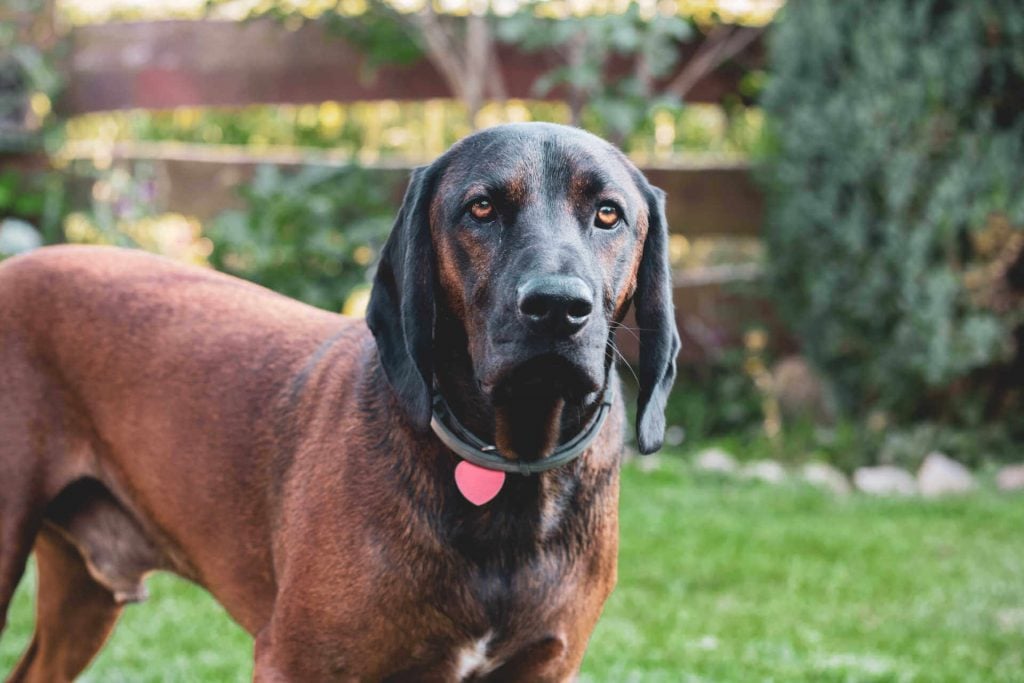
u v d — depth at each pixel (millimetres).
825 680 4160
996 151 6973
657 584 5250
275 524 2883
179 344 3152
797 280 7879
